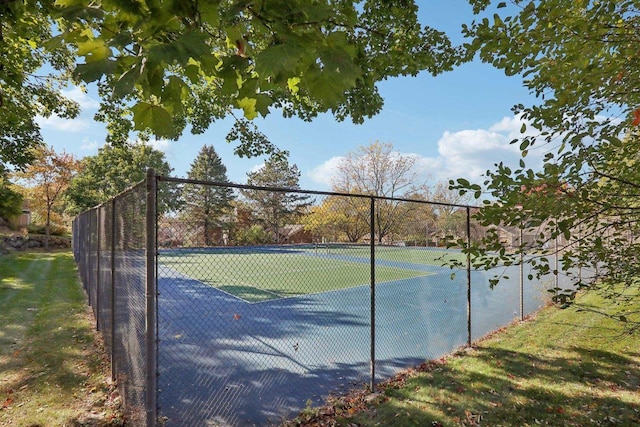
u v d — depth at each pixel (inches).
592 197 76.4
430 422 125.5
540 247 84.5
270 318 292.7
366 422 127.0
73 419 126.3
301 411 139.9
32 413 130.1
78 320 246.7
